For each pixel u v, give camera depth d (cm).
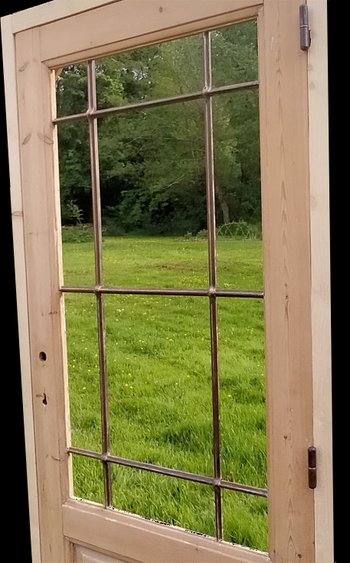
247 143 203
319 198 121
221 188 222
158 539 152
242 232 232
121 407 353
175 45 218
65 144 245
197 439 334
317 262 122
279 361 128
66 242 278
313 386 124
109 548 163
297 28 120
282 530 130
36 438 176
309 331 123
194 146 221
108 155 242
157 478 311
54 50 160
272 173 125
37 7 162
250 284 266
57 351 169
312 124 120
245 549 138
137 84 229
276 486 130
